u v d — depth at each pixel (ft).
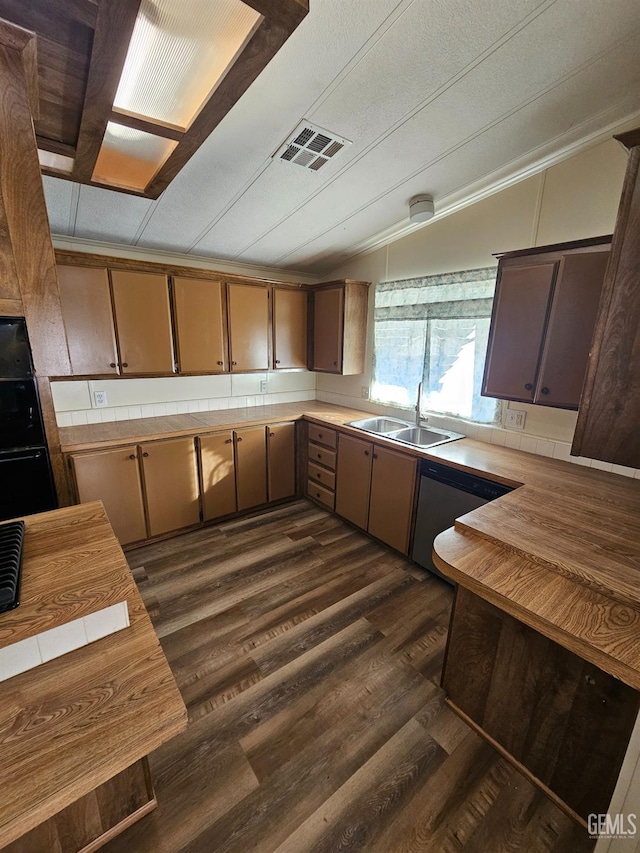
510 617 4.30
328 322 11.12
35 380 6.12
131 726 2.31
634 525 4.83
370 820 3.97
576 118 5.70
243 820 3.95
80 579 3.56
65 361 4.28
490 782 4.34
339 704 5.22
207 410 11.40
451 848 3.76
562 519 4.96
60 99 3.39
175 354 9.36
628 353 4.04
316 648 6.16
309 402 13.23
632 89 5.16
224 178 6.72
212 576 8.01
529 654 4.17
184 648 6.14
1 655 2.57
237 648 6.15
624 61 4.68
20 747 2.18
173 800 4.10
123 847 3.72
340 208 8.19
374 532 9.27
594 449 4.40
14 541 4.03
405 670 5.77
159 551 8.92
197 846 3.74
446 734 4.86
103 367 8.45
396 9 3.90
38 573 3.64
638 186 3.80
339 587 7.69
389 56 4.47
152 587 7.63
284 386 12.94
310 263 11.65
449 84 4.96
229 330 10.16
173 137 3.83
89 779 2.07
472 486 6.93
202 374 9.87
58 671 2.65
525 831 3.90
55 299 4.08
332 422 10.25
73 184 6.41
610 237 5.36
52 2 2.38
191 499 9.61
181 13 2.54
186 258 10.39
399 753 4.62
